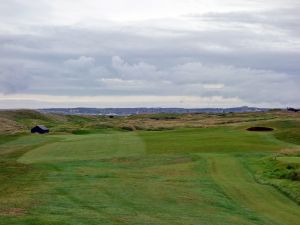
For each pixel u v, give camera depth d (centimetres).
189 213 2448
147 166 4509
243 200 2912
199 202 2766
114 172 4038
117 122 16100
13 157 5519
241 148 5988
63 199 2655
